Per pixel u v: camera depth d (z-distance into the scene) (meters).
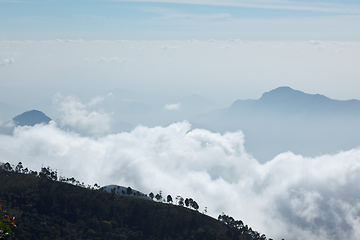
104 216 166.25
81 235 145.62
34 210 156.75
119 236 148.62
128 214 170.62
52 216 156.75
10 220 22.34
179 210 181.12
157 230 158.38
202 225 168.12
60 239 137.62
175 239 152.50
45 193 175.00
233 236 161.00
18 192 172.38
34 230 139.75
